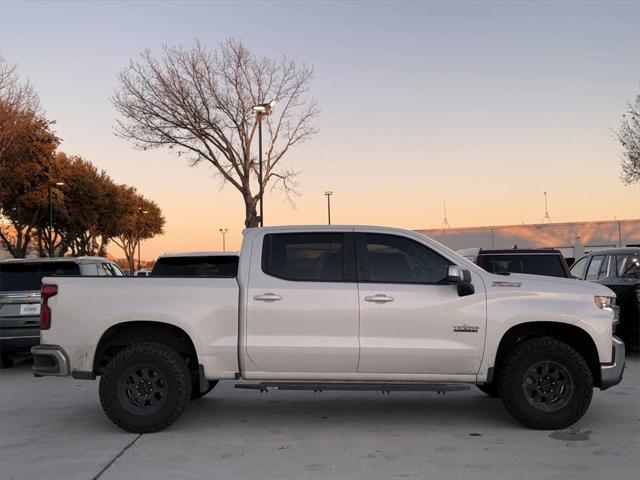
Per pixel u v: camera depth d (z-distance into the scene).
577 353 6.20
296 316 6.25
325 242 6.54
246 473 5.07
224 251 10.25
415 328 6.21
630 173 22.89
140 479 4.96
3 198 36.78
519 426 6.46
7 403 8.07
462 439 5.99
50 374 6.40
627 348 11.68
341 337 6.23
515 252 10.77
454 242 38.09
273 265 6.45
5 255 46.25
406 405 7.56
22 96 28.92
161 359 6.25
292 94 34.59
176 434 6.30
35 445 5.98
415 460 5.36
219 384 8.99
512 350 6.30
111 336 6.58
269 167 34.38
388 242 6.54
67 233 45.25
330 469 5.14
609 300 6.39
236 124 32.41
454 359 6.20
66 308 6.39
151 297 6.36
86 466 5.30
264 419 6.90
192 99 31.67
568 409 6.17
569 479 4.83
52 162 38.28
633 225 36.34
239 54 32.00
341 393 8.31
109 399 6.25
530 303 6.26
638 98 22.44
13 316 10.32
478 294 6.27
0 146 29.61
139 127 32.09
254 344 6.22
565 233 36.88
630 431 6.19
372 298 6.23
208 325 6.30
